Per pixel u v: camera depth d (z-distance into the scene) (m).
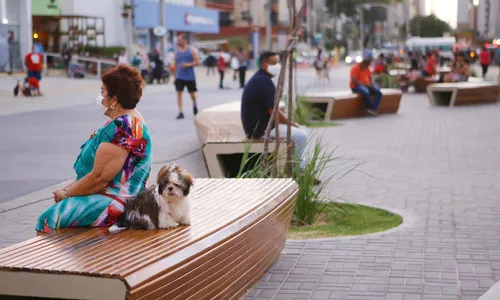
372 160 12.23
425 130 16.84
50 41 49.12
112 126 5.08
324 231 7.52
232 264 5.04
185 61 19.33
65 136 15.60
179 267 4.23
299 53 74.19
